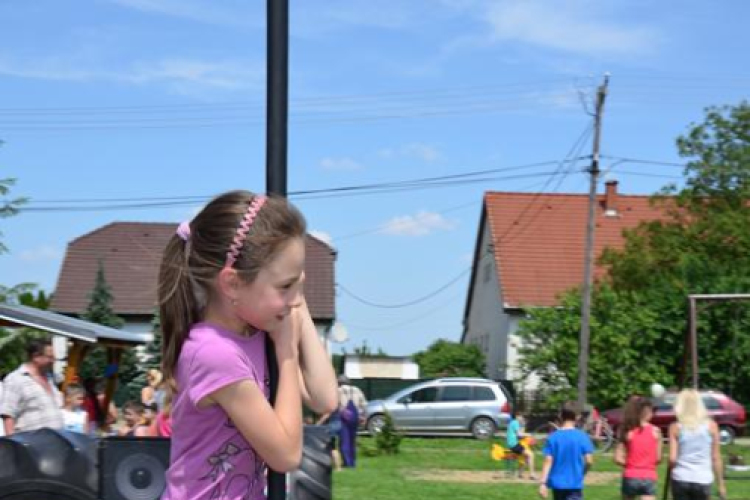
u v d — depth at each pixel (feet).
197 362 7.88
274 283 7.89
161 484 16.22
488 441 102.94
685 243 133.28
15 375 31.96
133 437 16.39
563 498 36.06
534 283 159.94
